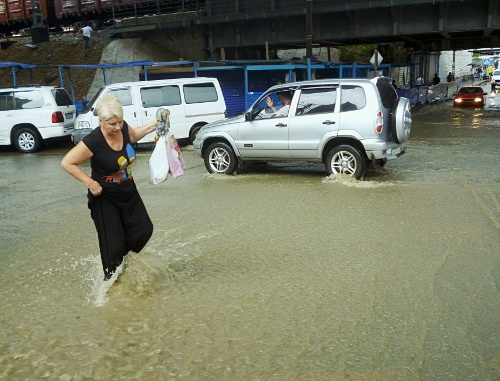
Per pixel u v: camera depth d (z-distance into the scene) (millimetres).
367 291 4367
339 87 9148
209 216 7090
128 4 29734
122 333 3783
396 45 40594
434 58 51125
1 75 26500
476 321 3771
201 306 4188
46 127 15703
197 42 29344
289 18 27078
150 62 19406
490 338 3523
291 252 5461
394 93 9586
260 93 20875
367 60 40281
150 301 4320
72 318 4062
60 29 33625
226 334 3701
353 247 5543
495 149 12789
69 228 6844
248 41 28234
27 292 4645
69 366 3361
